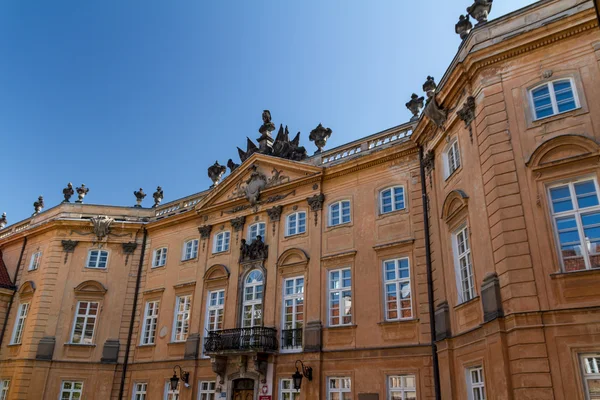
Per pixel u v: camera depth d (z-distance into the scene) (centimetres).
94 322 3341
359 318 2378
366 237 2516
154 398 2980
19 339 3384
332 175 2769
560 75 1736
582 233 1538
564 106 1706
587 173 1577
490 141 1797
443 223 2167
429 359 2114
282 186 2933
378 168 2623
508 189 1692
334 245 2611
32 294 3456
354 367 2303
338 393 2328
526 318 1509
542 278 1533
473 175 1903
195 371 2859
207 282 3066
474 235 1853
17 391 3066
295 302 2636
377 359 2250
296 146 3083
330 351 2397
